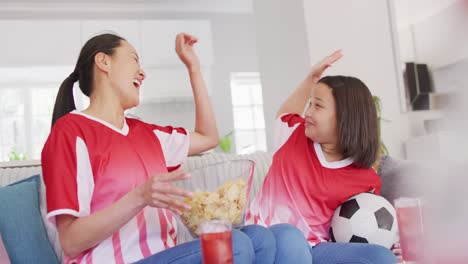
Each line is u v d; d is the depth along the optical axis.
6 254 1.46
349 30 3.65
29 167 1.91
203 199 1.05
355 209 1.46
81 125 1.23
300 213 1.54
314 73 1.80
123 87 1.32
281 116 1.78
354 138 1.53
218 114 6.56
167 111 6.25
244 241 1.00
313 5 3.65
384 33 3.66
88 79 1.34
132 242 1.20
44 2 6.11
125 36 6.20
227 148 5.95
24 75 6.14
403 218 0.87
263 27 4.28
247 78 6.81
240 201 1.08
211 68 6.61
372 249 1.26
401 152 3.45
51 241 1.73
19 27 5.89
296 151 1.62
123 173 1.23
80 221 1.06
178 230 1.71
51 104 6.25
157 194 0.96
